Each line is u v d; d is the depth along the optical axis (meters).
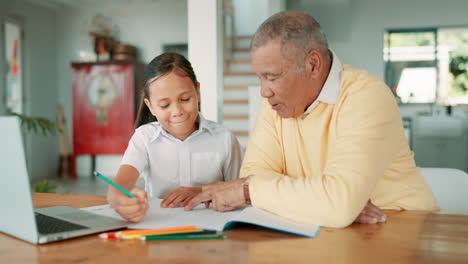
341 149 0.92
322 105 1.08
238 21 7.83
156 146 1.35
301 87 0.99
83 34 7.36
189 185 1.38
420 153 6.38
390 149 0.94
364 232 0.80
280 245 0.71
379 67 6.57
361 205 0.84
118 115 6.84
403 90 6.68
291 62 0.94
